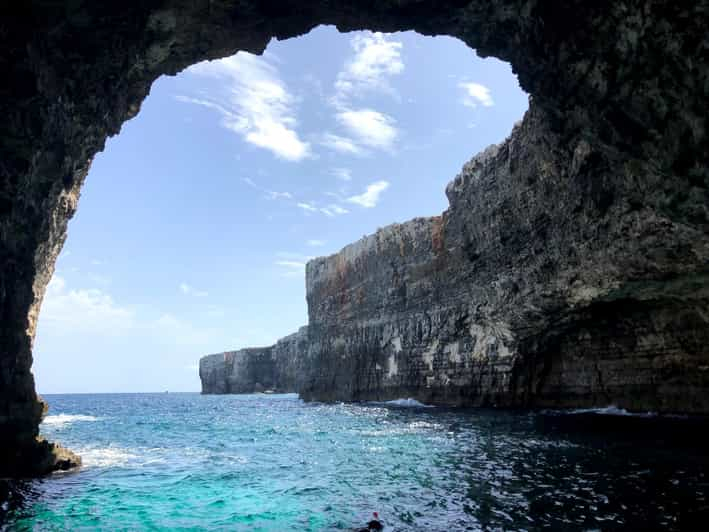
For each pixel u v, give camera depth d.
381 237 55.09
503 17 15.78
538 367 34.47
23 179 13.48
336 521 10.12
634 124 13.92
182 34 15.94
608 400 30.03
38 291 16.64
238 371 130.12
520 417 28.47
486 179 35.66
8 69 12.52
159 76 17.67
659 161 13.79
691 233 17.89
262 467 16.41
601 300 25.72
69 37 13.91
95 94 15.43
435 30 17.28
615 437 18.78
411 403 46.62
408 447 19.45
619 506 9.99
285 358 120.56
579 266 25.30
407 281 49.97
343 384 59.97
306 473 15.19
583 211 24.31
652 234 19.78
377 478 13.99
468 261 39.22
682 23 11.48
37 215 14.63
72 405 85.81
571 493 11.13
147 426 35.19
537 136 26.64
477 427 24.50
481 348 38.25
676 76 12.14
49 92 13.59
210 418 44.12
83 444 23.92
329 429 28.34
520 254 31.41
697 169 12.78
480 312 37.59
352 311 60.12
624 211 21.03
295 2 15.84
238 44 17.38
